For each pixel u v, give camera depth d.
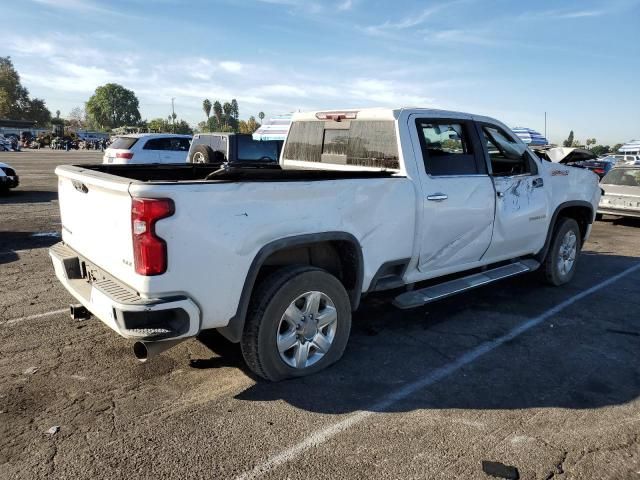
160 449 2.91
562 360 4.22
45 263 6.92
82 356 4.06
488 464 2.85
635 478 2.76
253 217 3.30
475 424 3.25
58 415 3.23
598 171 15.25
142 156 15.45
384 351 4.32
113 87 152.75
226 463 2.81
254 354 3.53
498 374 3.95
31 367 3.86
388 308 5.39
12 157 36.34
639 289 6.27
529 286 6.29
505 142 5.38
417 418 3.30
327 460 2.86
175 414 3.28
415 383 3.77
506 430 3.19
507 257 5.51
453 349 4.39
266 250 3.38
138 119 158.75
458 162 4.79
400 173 4.38
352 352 4.28
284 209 3.45
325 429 3.15
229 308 3.32
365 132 4.76
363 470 2.78
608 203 11.21
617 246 9.04
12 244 8.08
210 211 3.12
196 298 3.15
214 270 3.18
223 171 3.41
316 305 3.75
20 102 119.50
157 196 2.93
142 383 3.66
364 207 3.93
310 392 3.60
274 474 2.73
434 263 4.66
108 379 3.71
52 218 10.61
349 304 3.94
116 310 3.00
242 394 3.54
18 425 3.11
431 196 4.43
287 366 3.67
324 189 3.64
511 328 4.90
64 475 2.68
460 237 4.79
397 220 4.19
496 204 5.06
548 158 6.61
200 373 3.83
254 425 3.18
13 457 2.81
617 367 4.11
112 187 3.09
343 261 4.00
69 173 3.76
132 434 3.05
